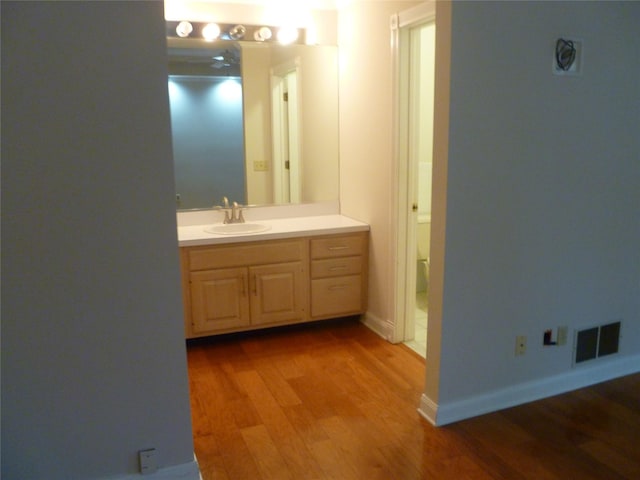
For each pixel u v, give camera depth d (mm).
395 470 2234
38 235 1796
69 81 1747
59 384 1911
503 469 2230
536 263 2654
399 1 3150
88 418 1971
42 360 1875
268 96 3863
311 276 3699
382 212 3570
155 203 1914
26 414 1892
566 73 2521
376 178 3605
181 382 2068
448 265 2436
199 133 3758
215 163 3828
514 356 2703
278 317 3664
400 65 3197
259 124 3879
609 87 2654
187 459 2129
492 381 2674
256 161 3922
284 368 3221
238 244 3455
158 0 1801
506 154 2457
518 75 2412
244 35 3719
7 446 1888
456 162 2354
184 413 2092
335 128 4074
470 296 2521
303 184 4062
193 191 3809
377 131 3531
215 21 3652
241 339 3695
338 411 2711
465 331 2549
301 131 3988
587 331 2898
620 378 3041
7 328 1815
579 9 2498
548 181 2590
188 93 3691
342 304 3828
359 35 3641
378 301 3744
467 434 2492
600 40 2582
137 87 1825
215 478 2195
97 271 1885
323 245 3686
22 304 1818
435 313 2521
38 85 1718
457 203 2395
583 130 2629
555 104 2529
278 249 3562
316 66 3932
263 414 2689
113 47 1778
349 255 3775
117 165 1846
